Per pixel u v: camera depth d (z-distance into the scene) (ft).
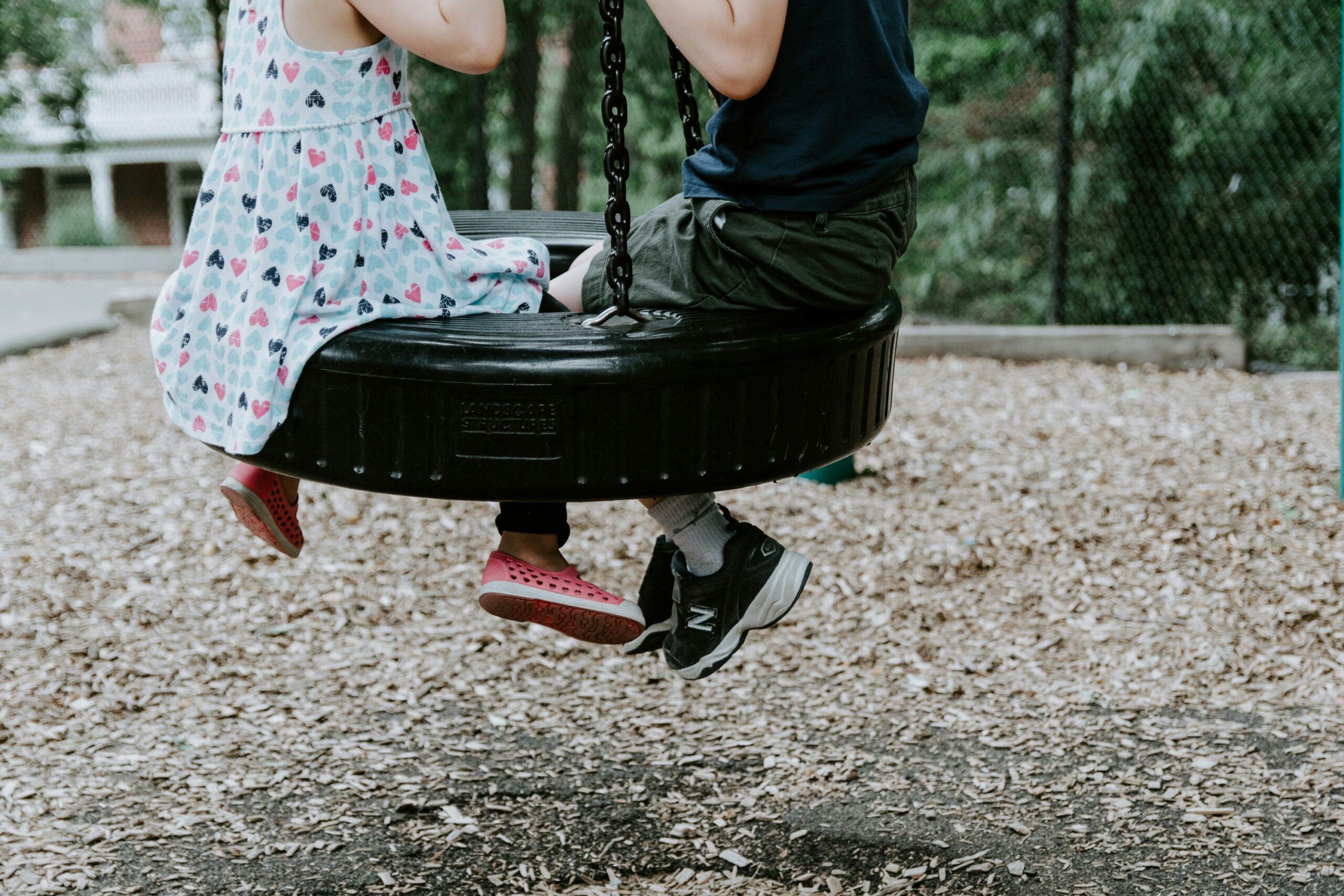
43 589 14.12
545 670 12.72
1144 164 27.63
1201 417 20.39
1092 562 14.88
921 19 29.86
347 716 11.80
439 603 14.07
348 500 16.61
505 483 5.81
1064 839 9.66
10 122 42.96
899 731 11.45
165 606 13.85
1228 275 27.35
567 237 8.61
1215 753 10.84
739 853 9.61
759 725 11.62
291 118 6.22
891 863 9.41
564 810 10.27
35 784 10.44
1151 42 26.96
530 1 32.07
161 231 49.73
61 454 18.74
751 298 6.65
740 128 6.51
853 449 6.68
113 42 44.19
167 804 10.25
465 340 5.80
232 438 6.20
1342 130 16.17
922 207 30.94
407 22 5.98
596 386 5.71
